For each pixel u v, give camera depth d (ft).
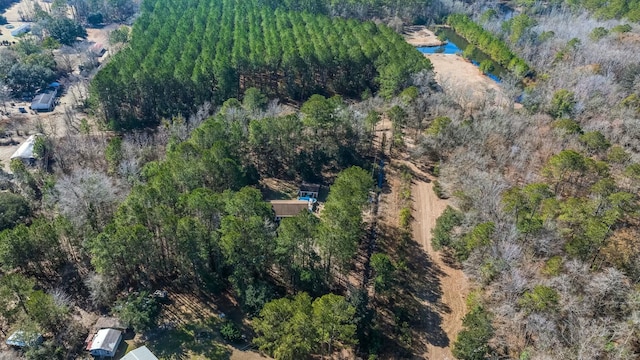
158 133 495.41
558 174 356.38
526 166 398.42
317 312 245.45
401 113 457.68
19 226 297.74
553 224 306.76
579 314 254.47
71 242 321.32
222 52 590.14
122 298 298.76
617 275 263.29
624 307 258.98
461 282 326.24
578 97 493.36
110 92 510.17
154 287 315.78
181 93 542.98
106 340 269.44
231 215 293.43
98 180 367.25
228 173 362.74
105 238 280.31
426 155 462.60
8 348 271.08
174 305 303.68
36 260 306.35
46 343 265.13
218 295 311.88
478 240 306.14
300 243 293.23
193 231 285.64
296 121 424.05
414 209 398.83
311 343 252.42
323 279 303.27
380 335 284.20
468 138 433.07
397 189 423.23
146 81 518.37
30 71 598.75
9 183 412.77
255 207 310.45
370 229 372.99
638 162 367.66
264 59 578.66
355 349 277.03
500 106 545.44
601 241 289.12
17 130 512.22
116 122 519.60
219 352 274.77
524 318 263.90
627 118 428.15
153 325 282.97
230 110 454.40
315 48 617.21
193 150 373.61
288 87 590.14
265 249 293.64
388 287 298.97
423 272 334.65
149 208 310.24
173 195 322.75
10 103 574.15
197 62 558.97
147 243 287.48
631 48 595.47
